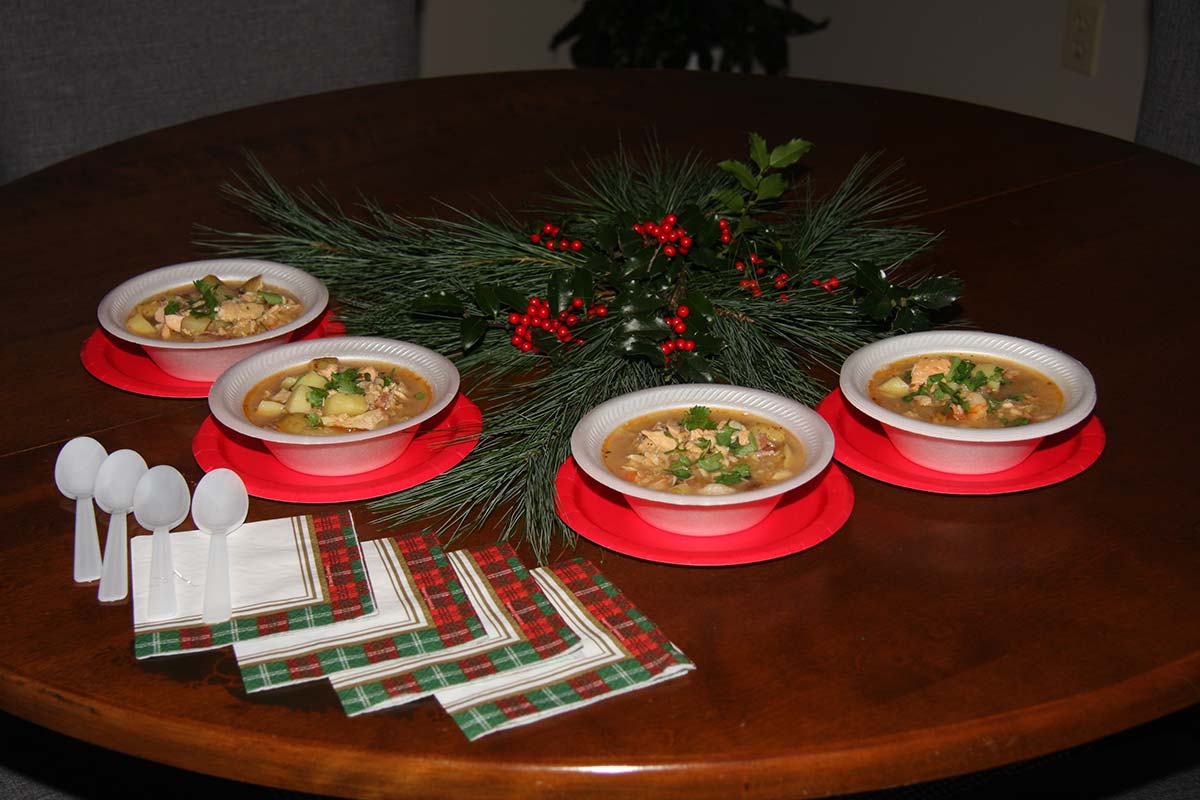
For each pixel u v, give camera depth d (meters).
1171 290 1.17
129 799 1.15
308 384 0.96
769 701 0.77
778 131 1.53
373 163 1.47
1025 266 1.22
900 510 0.91
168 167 1.47
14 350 1.12
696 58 2.84
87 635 0.82
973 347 0.99
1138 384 1.04
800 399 1.02
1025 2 2.42
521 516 0.92
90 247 1.29
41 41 1.72
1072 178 1.39
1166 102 1.62
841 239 1.18
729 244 1.12
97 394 1.06
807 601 0.84
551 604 0.83
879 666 0.79
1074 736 0.76
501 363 1.08
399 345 1.00
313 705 0.77
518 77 1.71
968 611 0.83
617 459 0.89
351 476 0.94
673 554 0.85
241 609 0.82
